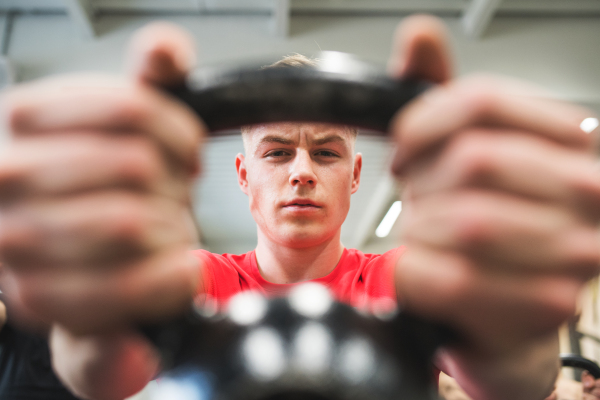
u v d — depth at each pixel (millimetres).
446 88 260
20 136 232
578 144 246
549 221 229
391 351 289
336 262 969
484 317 246
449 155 238
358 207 6953
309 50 3664
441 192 241
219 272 930
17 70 3619
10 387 905
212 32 3689
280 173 877
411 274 254
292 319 300
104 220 220
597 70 3721
